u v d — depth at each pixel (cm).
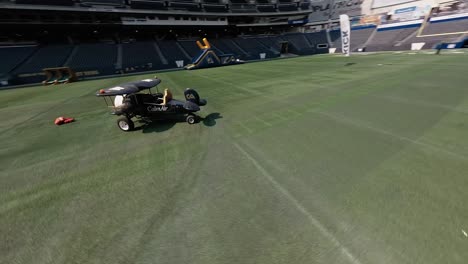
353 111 859
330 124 750
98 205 419
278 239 321
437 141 579
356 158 529
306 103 1016
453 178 426
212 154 598
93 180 505
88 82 2675
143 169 541
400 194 393
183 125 838
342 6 5438
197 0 4616
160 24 4231
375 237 312
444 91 1035
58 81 2778
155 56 4191
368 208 367
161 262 298
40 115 1105
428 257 278
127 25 3919
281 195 416
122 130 822
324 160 530
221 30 5622
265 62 3988
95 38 4134
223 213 379
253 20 5753
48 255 320
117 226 364
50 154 652
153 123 877
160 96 880
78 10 3222
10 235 359
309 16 6188
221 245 317
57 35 3744
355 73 1788
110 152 645
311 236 322
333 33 5691
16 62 3066
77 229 362
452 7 3434
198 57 3659
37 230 366
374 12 4722
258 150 604
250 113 934
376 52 3922
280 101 1088
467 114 740
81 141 740
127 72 3650
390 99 978
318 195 409
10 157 643
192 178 491
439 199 374
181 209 395
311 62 3228
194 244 322
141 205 411
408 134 634
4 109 1288
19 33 3412
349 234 321
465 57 2177
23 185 500
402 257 281
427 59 2275
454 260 271
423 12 3825
